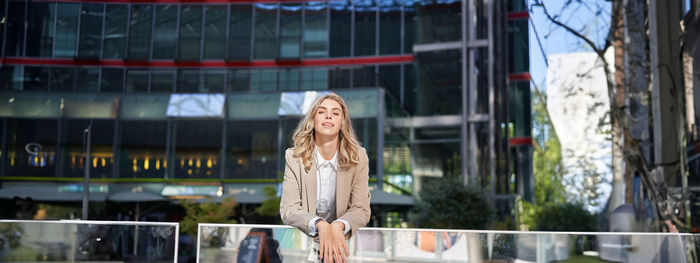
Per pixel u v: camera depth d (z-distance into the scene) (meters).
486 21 23.50
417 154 23.80
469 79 23.31
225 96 22.98
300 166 2.18
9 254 3.40
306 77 23.20
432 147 23.78
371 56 25.05
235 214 18.59
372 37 25.17
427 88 24.41
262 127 22.86
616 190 9.65
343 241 2.00
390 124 22.42
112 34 25.05
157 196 18.97
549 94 12.46
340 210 2.18
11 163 22.34
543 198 17.98
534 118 22.38
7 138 22.50
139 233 3.43
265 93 22.97
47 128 22.78
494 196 20.67
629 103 9.11
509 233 3.38
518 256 3.36
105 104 23.05
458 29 24.58
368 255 3.33
